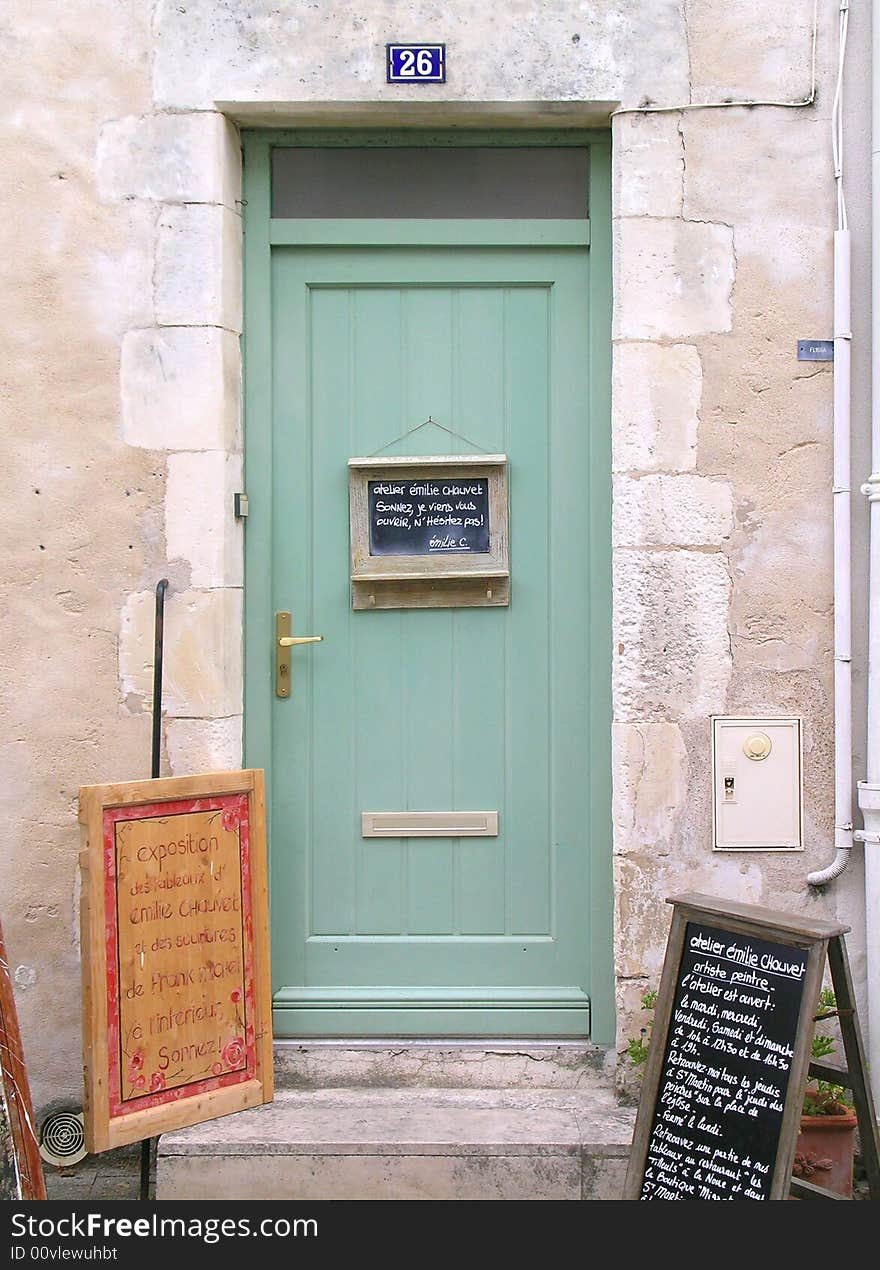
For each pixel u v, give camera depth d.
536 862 3.61
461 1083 3.54
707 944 2.96
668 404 3.42
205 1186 3.21
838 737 3.40
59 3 3.42
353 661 3.63
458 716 3.62
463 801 3.62
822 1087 3.19
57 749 3.46
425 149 3.61
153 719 3.29
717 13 3.40
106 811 3.07
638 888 3.43
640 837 3.42
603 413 3.57
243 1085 3.26
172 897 3.17
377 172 3.62
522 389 3.61
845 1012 2.89
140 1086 3.10
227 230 3.49
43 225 3.43
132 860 3.11
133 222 3.43
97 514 3.45
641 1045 3.40
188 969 3.19
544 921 3.61
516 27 3.41
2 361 3.44
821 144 3.41
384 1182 3.21
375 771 3.63
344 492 3.63
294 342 3.62
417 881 3.62
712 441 3.43
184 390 3.44
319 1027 3.59
